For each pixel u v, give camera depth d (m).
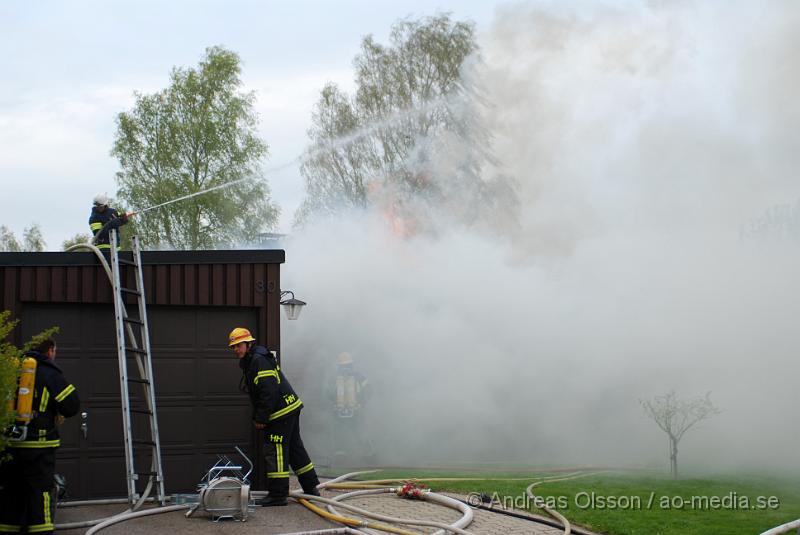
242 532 7.50
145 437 9.30
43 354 7.36
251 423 9.59
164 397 9.38
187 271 9.51
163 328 9.47
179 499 8.70
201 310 9.62
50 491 7.21
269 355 8.77
